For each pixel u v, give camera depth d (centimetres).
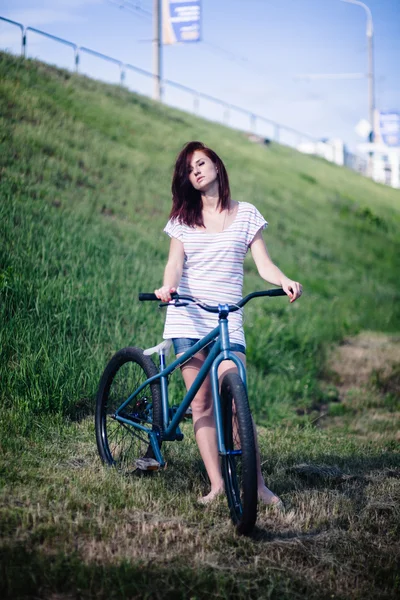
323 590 312
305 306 1305
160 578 304
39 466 431
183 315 402
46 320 677
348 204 2478
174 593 295
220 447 359
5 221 859
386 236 2370
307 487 454
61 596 287
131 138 1744
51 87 1730
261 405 793
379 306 1572
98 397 476
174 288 358
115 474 429
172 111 2462
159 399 418
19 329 639
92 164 1428
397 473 488
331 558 339
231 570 318
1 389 570
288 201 2184
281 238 1831
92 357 649
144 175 1543
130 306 821
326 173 2927
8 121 1367
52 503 369
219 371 377
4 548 310
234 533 355
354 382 990
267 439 599
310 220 2102
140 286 898
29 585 286
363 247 2125
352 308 1489
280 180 2356
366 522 389
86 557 315
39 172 1210
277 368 925
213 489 404
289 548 345
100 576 300
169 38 2584
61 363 603
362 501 421
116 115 1861
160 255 1123
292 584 313
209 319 401
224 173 409
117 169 1492
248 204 417
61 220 1009
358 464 520
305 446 578
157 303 871
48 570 299
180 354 400
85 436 519
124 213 1270
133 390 452
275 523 378
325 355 1067
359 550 351
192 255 404
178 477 442
